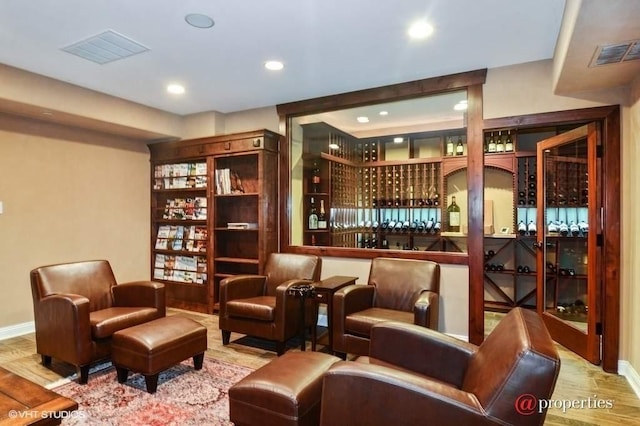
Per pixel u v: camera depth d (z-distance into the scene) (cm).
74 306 259
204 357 312
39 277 290
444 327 342
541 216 378
